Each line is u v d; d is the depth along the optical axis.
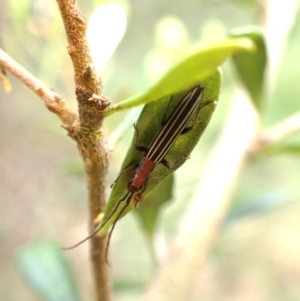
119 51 0.17
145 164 0.05
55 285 0.09
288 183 0.19
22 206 0.19
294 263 0.21
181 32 0.11
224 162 0.09
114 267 0.17
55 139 0.17
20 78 0.05
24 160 0.18
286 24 0.10
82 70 0.05
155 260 0.09
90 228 0.06
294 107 0.17
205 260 0.08
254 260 0.20
